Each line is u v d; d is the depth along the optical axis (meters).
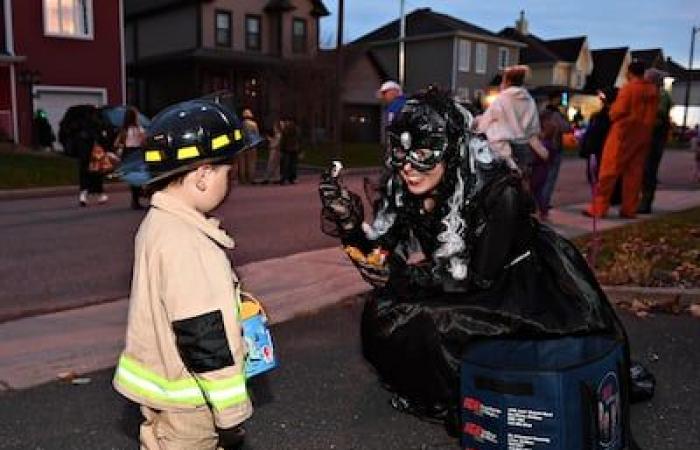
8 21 24.05
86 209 12.69
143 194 2.69
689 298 5.44
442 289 3.35
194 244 2.25
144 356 2.33
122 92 27.14
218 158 2.30
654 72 9.15
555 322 3.18
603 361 2.94
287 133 17.80
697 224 8.80
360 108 42.31
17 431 3.53
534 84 56.09
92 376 4.25
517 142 8.13
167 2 37.50
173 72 37.34
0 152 21.06
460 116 3.34
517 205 3.28
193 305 2.18
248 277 6.58
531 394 2.82
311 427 3.58
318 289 6.16
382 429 3.55
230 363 2.21
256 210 12.13
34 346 4.79
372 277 3.67
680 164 24.88
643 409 3.72
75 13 25.67
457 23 49.44
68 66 25.64
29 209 12.77
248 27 37.62
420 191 3.37
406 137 3.27
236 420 2.22
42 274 7.27
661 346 4.63
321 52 36.59
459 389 3.21
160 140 2.26
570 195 13.71
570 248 3.54
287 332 5.05
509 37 58.00
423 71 49.41
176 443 2.36
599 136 9.84
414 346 3.31
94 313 5.65
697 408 3.73
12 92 24.02
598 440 2.89
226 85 37.00
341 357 4.55
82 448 3.37
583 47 58.19
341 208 3.55
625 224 8.88
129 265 7.73
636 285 5.80
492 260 3.28
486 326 3.22
